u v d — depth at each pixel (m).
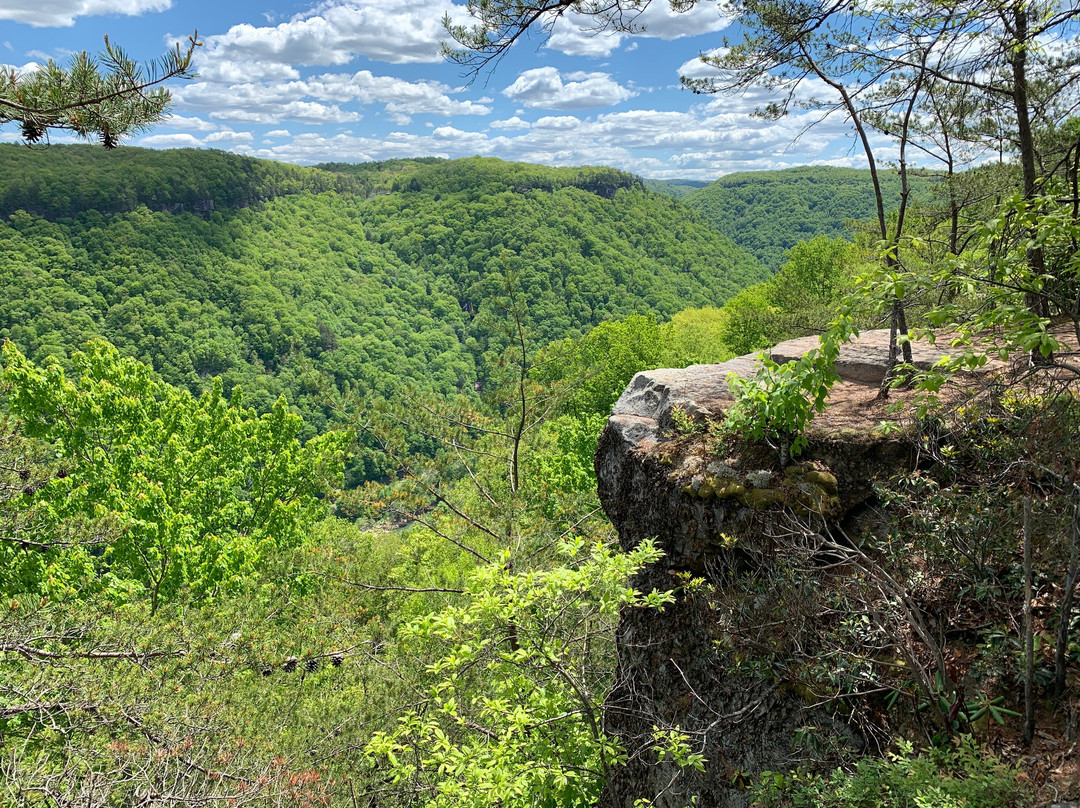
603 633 7.94
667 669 5.84
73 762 6.63
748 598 5.00
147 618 9.13
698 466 5.89
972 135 7.86
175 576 17.06
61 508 16.81
